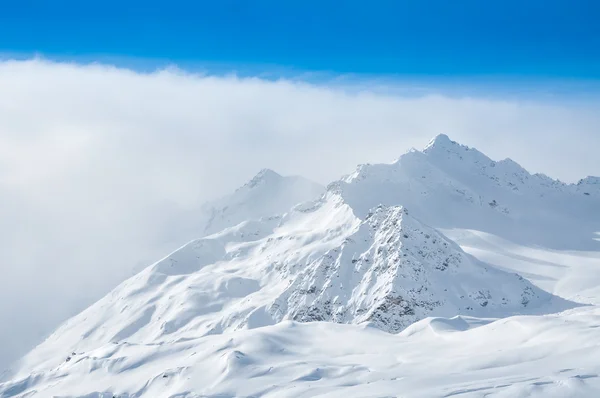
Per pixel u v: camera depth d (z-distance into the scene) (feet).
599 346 237.45
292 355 317.22
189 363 318.86
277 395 250.98
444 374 247.70
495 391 196.65
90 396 312.09
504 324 310.65
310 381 268.21
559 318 299.38
